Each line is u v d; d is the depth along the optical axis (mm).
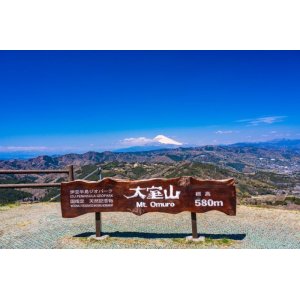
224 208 4535
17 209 6980
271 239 4613
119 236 4910
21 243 4676
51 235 5031
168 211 4672
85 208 4828
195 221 4633
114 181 4781
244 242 4500
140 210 4734
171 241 4625
